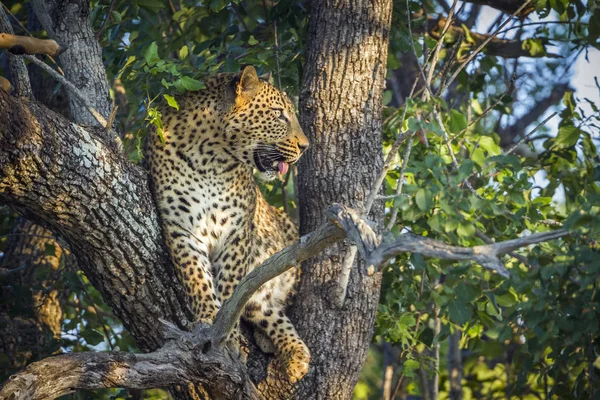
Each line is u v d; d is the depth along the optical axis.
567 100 11.18
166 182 9.98
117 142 9.05
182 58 11.96
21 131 7.52
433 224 7.55
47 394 7.56
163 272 9.33
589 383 8.66
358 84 10.27
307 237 7.52
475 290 8.63
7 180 7.71
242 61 11.46
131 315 9.29
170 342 8.38
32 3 10.19
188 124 10.23
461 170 7.50
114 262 8.91
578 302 7.74
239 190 10.52
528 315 7.80
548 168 12.00
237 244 10.52
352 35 10.30
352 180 10.10
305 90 10.43
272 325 10.23
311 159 10.30
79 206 8.30
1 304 12.17
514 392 11.62
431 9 13.05
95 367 7.83
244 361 9.84
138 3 12.24
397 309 11.32
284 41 12.49
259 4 15.09
